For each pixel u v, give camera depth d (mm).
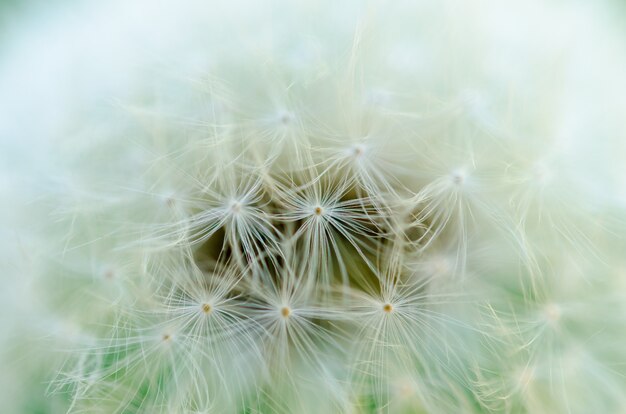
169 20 95
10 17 100
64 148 90
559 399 86
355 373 86
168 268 86
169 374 86
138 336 86
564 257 87
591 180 89
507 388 86
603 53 97
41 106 94
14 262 89
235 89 88
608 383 87
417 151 88
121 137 89
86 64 94
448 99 88
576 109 91
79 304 87
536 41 93
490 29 93
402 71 89
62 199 89
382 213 86
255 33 91
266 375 86
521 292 87
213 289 87
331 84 88
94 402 87
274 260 86
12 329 88
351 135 87
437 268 86
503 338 86
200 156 87
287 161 88
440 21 92
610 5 100
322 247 86
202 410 86
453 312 87
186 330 86
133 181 88
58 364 87
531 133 88
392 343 85
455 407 85
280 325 86
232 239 88
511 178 87
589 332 86
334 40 91
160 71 91
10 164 92
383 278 86
